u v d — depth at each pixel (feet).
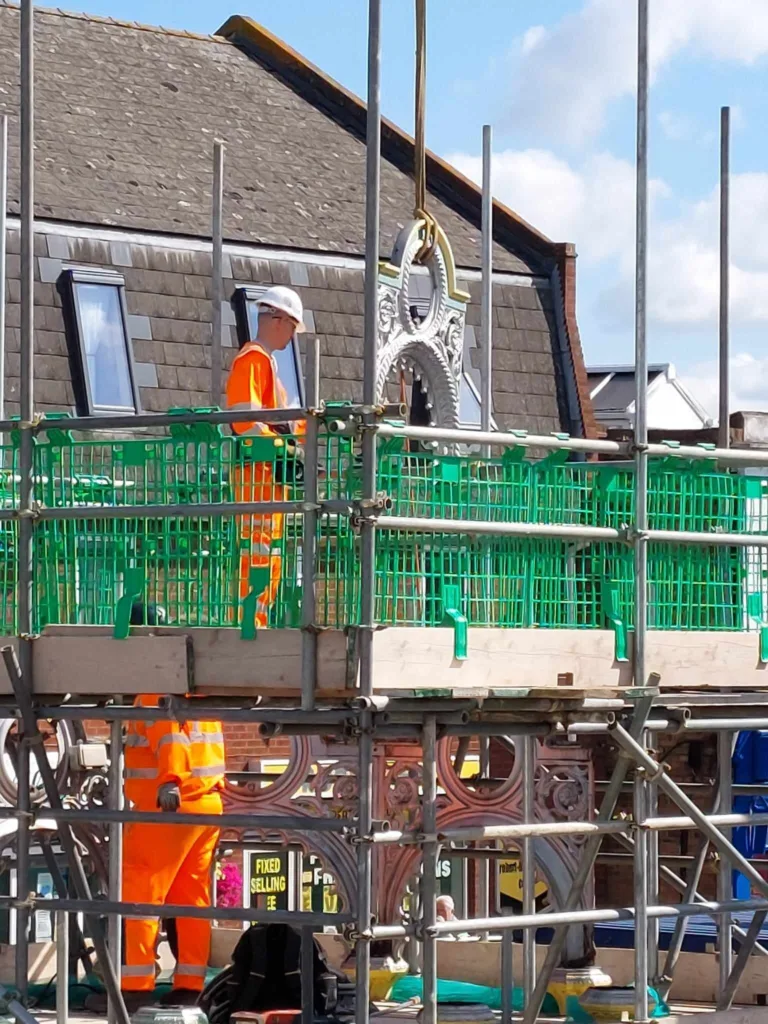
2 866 34.01
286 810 32.89
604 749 45.96
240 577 27.76
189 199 67.62
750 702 32.17
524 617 29.04
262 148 74.64
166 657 27.66
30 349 29.04
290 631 26.73
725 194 36.14
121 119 71.26
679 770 48.91
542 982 30.01
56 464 29.30
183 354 63.57
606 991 32.73
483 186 37.35
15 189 62.39
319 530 26.86
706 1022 32.73
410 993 37.70
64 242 62.23
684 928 37.32
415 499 27.84
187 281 64.69
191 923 31.86
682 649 31.01
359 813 26.18
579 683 29.25
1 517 29.09
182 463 28.30
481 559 28.48
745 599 32.40
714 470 32.17
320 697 26.76
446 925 26.91
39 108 68.74
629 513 30.53
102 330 61.98
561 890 33.91
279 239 68.03
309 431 26.55
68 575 28.99
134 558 28.50
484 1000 36.88
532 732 28.50
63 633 28.84
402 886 31.71
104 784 34.30
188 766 31.76
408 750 33.42
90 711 28.37
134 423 28.14
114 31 77.10
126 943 31.99
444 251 38.83
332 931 47.06
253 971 33.09
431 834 26.86
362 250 70.08
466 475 28.48
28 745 28.76
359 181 75.77
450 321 39.01
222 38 81.82
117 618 28.12
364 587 26.05
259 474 27.76
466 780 37.63
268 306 32.55
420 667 26.99
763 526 32.73
